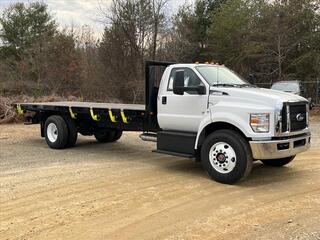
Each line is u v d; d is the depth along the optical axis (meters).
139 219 5.87
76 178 8.14
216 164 7.86
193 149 8.38
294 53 31.77
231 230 5.46
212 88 8.16
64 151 11.30
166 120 8.91
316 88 26.50
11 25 42.62
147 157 10.50
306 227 5.55
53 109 11.85
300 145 7.99
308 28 31.22
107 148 11.89
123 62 27.97
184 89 8.35
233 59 32.94
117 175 8.44
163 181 7.98
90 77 27.30
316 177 8.32
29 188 7.39
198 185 7.69
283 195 7.07
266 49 31.67
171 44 30.89
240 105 7.70
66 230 5.46
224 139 7.69
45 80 26.27
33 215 6.02
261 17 32.38
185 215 6.04
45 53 27.03
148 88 9.45
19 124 17.47
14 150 11.36
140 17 28.45
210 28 34.69
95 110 10.80
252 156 7.55
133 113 9.91
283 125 7.48
